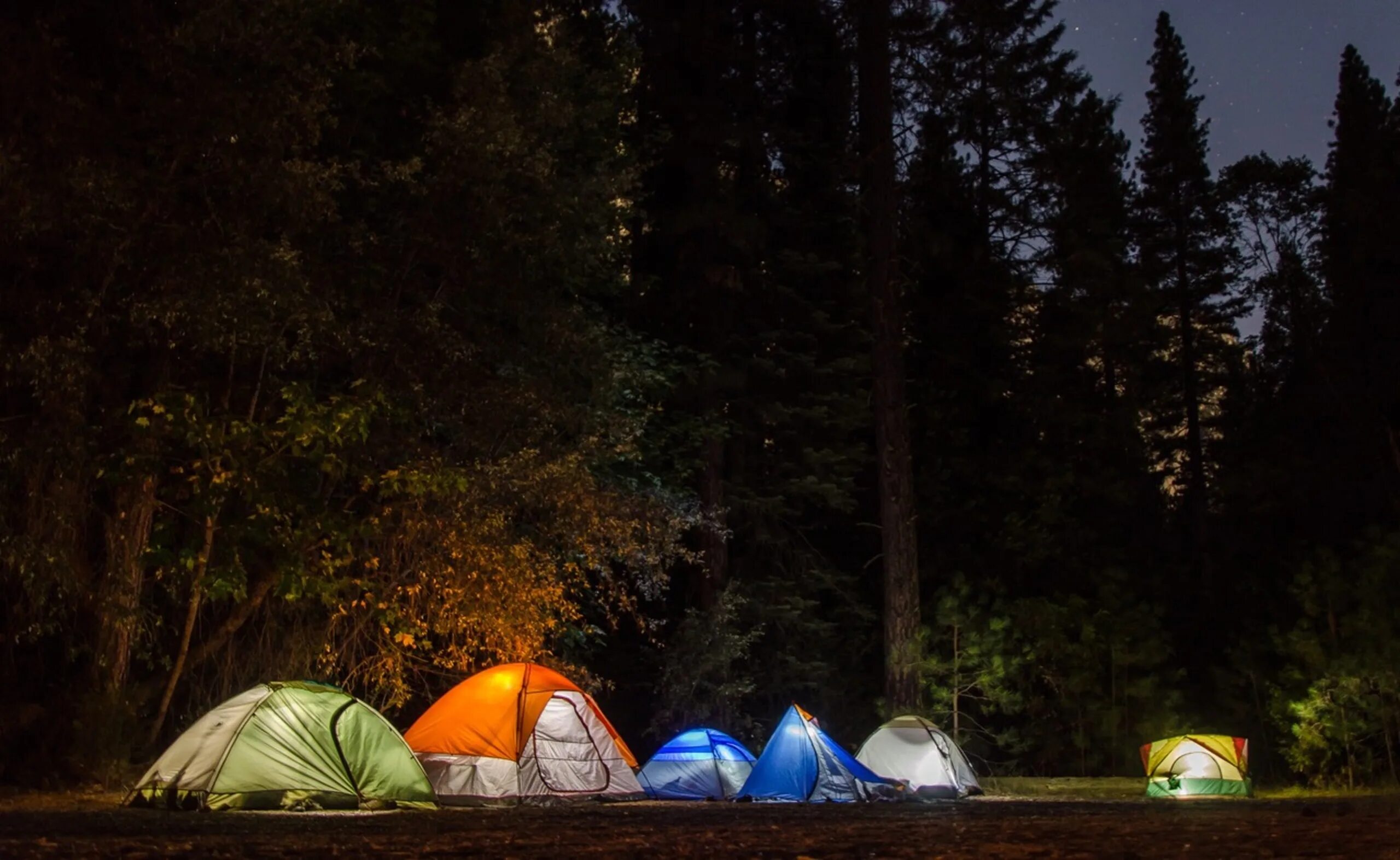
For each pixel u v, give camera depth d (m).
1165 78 40.00
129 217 13.52
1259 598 32.38
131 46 14.12
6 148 12.71
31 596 13.67
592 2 23.95
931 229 31.33
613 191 18.88
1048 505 30.00
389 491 15.51
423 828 8.22
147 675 16.67
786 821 9.11
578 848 6.21
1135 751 26.23
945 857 5.38
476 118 16.88
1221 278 39.19
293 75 14.80
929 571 30.86
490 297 17.94
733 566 28.92
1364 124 36.84
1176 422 39.38
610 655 28.02
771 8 28.33
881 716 25.11
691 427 26.00
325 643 16.94
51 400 13.09
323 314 14.88
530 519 18.42
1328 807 11.20
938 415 31.36
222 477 13.96
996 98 29.36
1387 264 34.75
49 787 12.67
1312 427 35.66
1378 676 21.59
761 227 26.95
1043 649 25.94
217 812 10.27
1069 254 32.94
